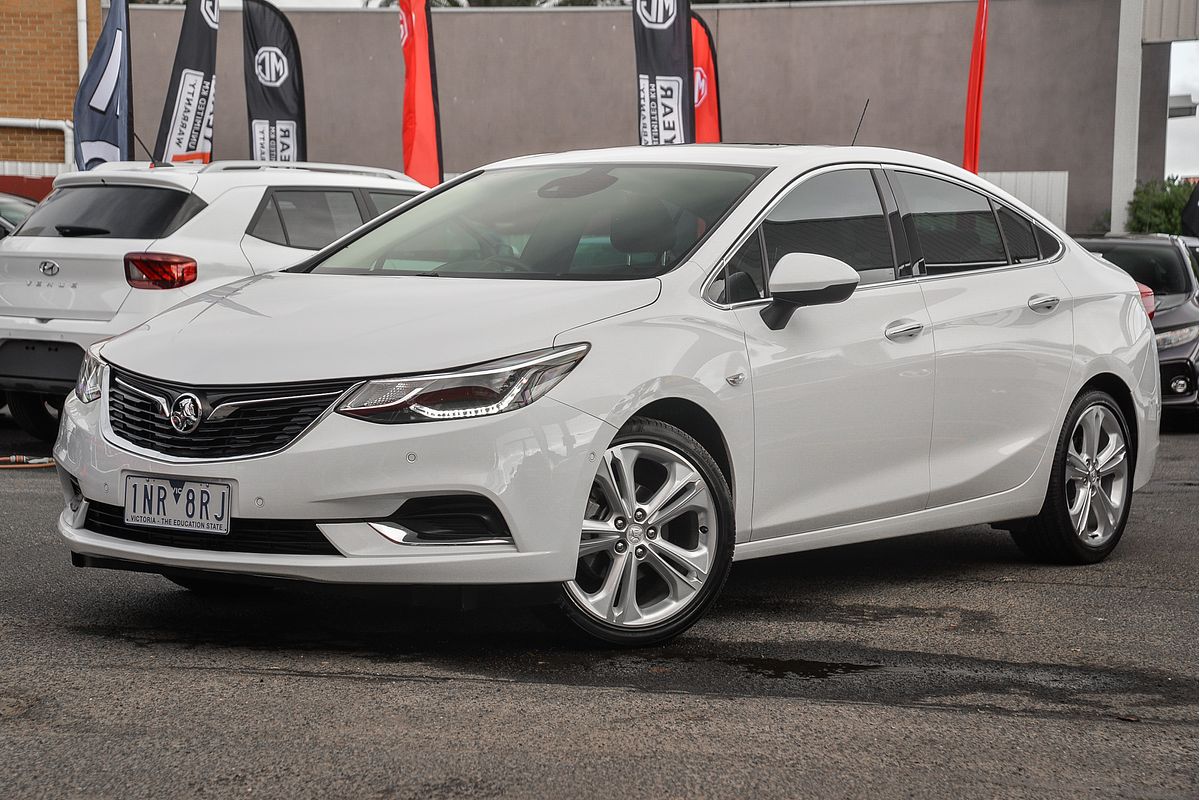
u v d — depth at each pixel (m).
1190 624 5.18
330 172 9.39
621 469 4.50
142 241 8.30
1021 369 5.96
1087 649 4.78
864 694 4.15
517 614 5.01
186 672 4.15
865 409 5.25
